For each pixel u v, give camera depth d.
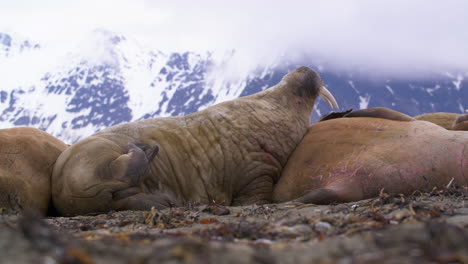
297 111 10.18
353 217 4.96
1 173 7.05
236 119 9.24
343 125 9.41
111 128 8.41
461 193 6.90
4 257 2.57
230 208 6.97
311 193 7.91
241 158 8.94
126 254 2.81
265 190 9.06
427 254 2.81
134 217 6.26
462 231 3.31
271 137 9.33
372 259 2.72
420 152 8.22
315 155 9.08
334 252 3.03
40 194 7.51
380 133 8.84
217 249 2.97
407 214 4.83
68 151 7.80
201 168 8.67
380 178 8.13
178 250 2.84
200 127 8.99
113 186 7.38
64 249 2.69
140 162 7.58
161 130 8.67
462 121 11.27
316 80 10.74
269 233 4.47
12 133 7.87
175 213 6.23
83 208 7.47
